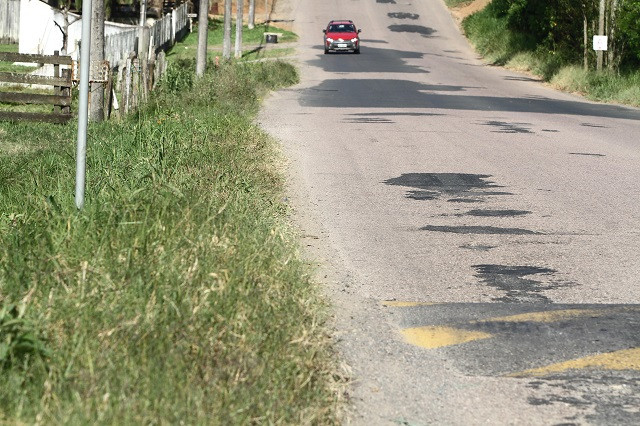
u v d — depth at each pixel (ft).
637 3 257.14
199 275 40.88
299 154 107.96
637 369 40.11
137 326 35.12
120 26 288.71
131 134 92.27
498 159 106.32
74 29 272.51
